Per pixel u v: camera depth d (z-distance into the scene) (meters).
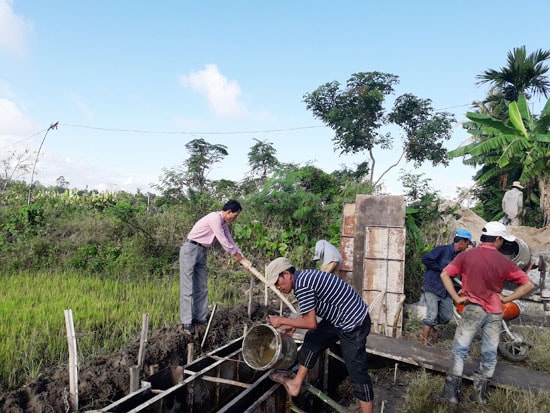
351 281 7.39
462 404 4.39
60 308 5.71
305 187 11.07
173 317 5.97
